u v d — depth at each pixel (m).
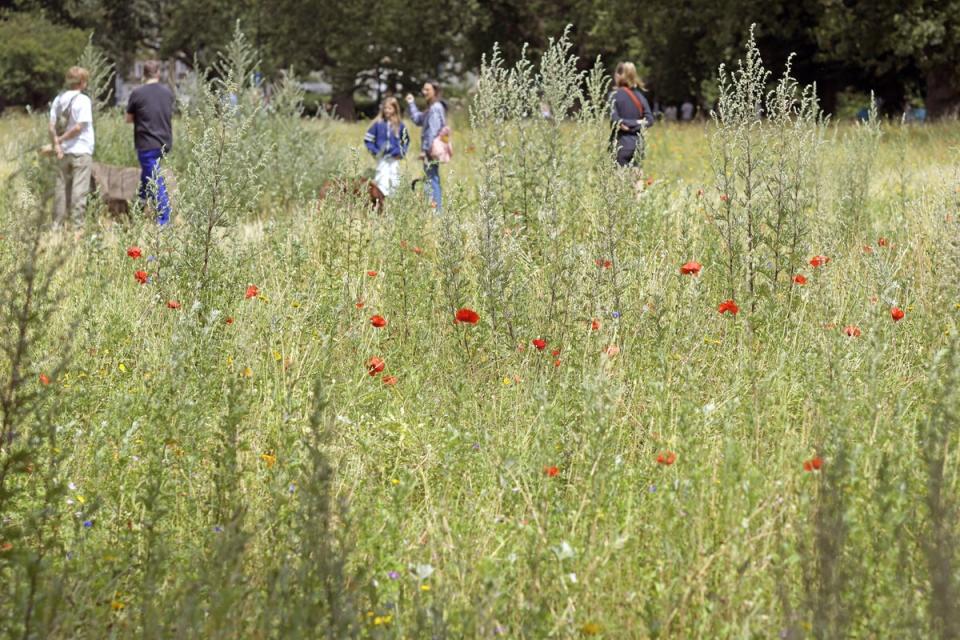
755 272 10.98
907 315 10.13
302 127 22.17
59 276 10.96
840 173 15.34
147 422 8.01
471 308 10.58
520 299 9.93
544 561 6.18
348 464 7.58
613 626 5.63
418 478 7.50
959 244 10.43
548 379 8.77
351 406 8.61
